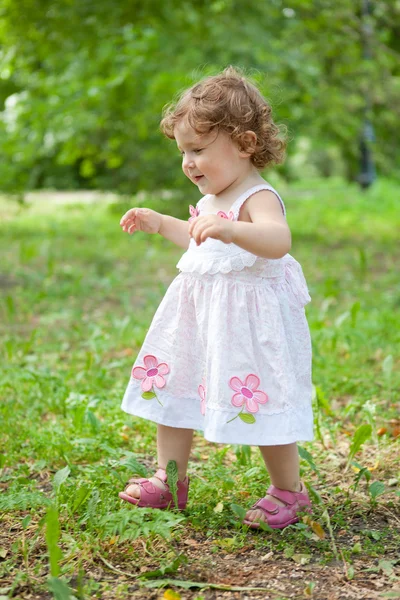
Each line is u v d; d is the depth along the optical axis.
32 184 14.02
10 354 4.75
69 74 10.25
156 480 2.74
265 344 2.53
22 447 3.47
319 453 3.40
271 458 2.62
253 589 2.21
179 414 2.69
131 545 2.47
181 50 10.23
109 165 12.59
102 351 5.19
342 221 15.57
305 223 14.98
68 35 9.16
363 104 11.59
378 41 10.75
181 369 2.69
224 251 2.57
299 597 2.18
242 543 2.49
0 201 20.00
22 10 8.86
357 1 10.47
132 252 10.80
